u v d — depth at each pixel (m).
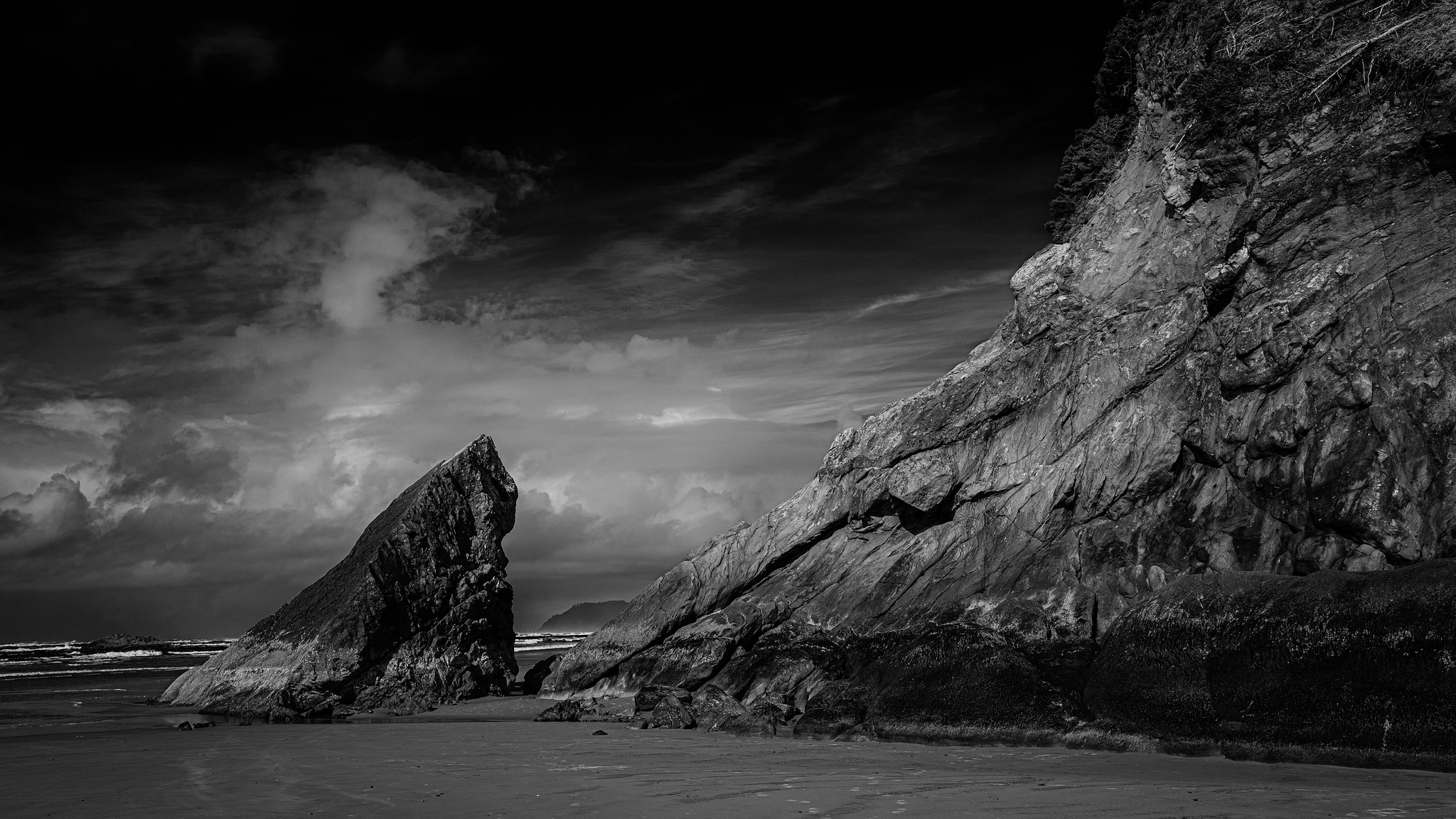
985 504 24.73
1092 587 21.28
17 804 12.62
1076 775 13.85
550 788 13.19
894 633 23.06
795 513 27.69
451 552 29.97
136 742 20.12
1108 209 25.72
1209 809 10.96
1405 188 18.89
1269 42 22.20
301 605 30.47
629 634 27.16
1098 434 23.22
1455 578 14.41
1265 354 20.05
